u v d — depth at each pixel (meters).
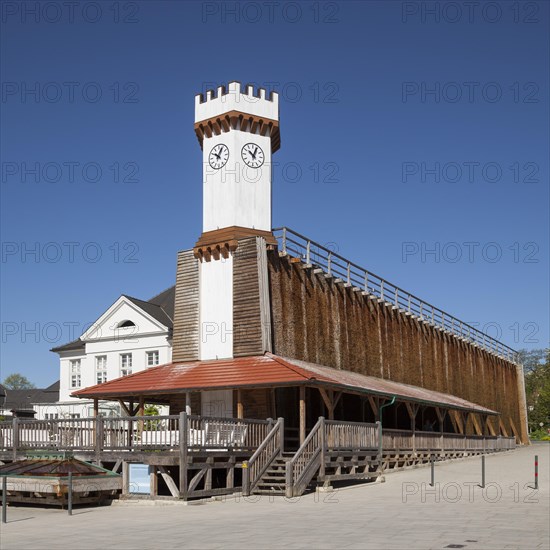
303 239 37.47
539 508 20.98
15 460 28.73
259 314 33.16
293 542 14.97
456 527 17.03
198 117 37.03
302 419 28.28
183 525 18.14
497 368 69.94
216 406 33.47
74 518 20.42
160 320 47.75
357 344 40.69
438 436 40.75
